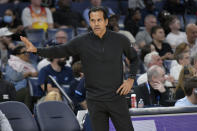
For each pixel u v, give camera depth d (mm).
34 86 17547
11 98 14734
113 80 9094
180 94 14531
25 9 23312
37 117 11750
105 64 9086
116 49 9141
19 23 22438
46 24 23516
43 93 17125
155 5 27516
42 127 11492
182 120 10977
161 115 10844
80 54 9258
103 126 9234
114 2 26703
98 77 9109
